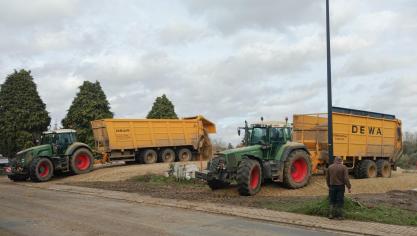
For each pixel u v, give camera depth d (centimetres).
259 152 1767
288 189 1798
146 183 2175
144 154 3092
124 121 3008
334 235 977
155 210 1343
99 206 1436
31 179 2605
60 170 2675
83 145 2747
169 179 2252
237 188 1794
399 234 973
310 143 2123
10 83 3766
